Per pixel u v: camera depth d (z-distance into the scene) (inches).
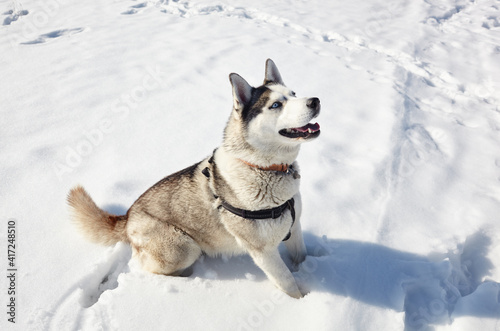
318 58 236.4
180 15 330.3
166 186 104.9
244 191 92.9
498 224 115.4
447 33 278.8
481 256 110.7
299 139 86.8
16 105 187.2
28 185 136.2
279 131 88.7
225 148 96.0
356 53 246.8
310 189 131.6
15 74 218.8
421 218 118.8
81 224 111.7
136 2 360.8
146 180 139.6
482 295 90.4
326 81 207.9
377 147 152.7
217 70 221.0
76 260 108.0
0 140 160.7
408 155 147.7
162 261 103.5
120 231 111.9
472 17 309.9
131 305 95.1
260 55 238.7
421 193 129.3
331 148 154.2
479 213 119.5
